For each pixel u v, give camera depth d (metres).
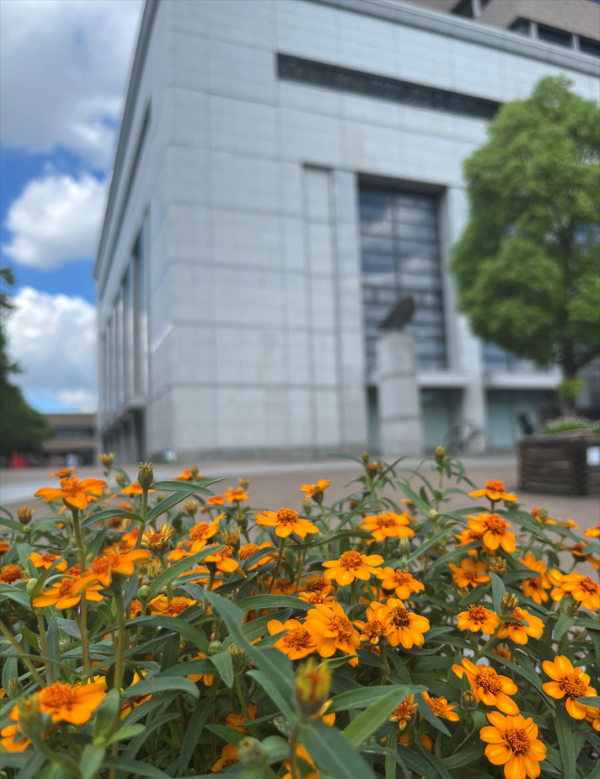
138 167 25.52
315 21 21.16
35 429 47.22
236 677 0.87
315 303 20.72
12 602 1.28
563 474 6.14
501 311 15.38
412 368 15.27
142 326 25.31
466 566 1.34
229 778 0.61
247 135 20.28
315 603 1.04
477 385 22.89
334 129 21.70
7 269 8.98
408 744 0.95
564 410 15.91
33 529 1.49
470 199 17.30
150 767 0.63
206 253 19.20
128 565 0.73
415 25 22.34
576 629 1.45
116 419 29.98
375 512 1.59
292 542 1.27
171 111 19.27
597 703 0.92
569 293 15.66
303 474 8.98
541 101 15.98
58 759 0.59
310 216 21.22
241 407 18.98
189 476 1.63
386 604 1.02
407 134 22.95
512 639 1.04
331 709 0.68
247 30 20.31
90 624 1.20
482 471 8.98
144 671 0.96
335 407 20.45
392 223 23.70
